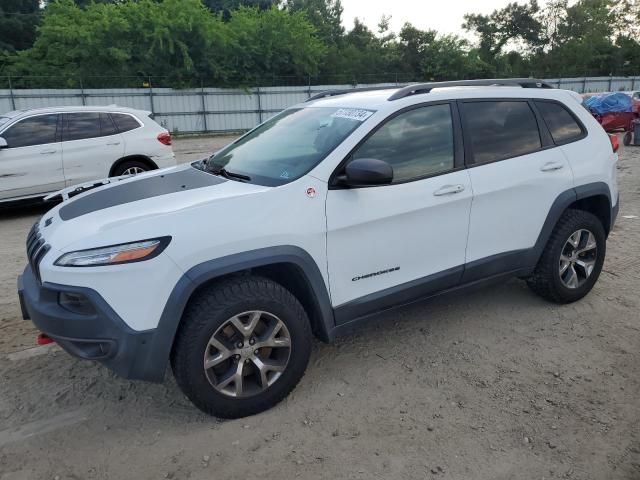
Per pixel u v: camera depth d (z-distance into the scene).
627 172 11.33
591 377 3.51
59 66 32.50
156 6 32.69
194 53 32.62
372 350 3.88
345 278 3.32
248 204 3.01
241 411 3.09
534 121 4.19
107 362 2.79
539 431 2.99
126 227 2.79
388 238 3.43
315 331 3.43
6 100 26.73
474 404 3.24
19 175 8.12
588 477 2.66
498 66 50.50
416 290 3.63
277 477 2.68
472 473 2.69
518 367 3.64
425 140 3.63
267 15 36.09
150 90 29.67
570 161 4.27
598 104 19.19
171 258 2.77
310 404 3.26
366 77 41.97
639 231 6.79
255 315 3.00
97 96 28.58
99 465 2.78
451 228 3.70
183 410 3.23
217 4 52.81
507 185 3.90
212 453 2.85
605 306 4.54
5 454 2.86
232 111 31.98
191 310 2.90
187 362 2.88
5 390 3.44
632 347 3.88
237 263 2.90
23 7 49.44
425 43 47.28
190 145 23.19
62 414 3.21
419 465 2.74
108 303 2.70
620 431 2.98
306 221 3.11
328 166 3.25
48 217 3.39
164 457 2.83
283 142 3.76
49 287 2.77
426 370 3.61
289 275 3.26
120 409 3.25
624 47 52.81
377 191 3.36
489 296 4.78
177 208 2.96
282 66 37.34
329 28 52.00
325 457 2.81
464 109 3.85
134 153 9.05
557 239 4.27
